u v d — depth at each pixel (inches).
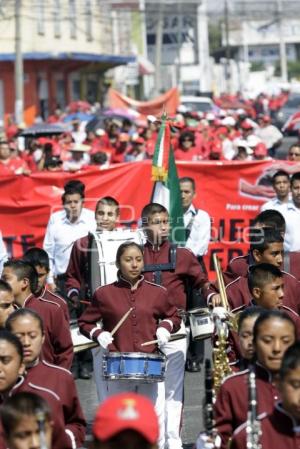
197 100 2066.9
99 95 2573.8
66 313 397.7
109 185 714.8
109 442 211.3
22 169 826.8
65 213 590.2
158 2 2773.1
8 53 2038.6
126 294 407.2
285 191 607.8
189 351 571.2
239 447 270.8
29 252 422.6
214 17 3627.0
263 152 1019.9
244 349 317.7
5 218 728.3
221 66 3932.1
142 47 2847.0
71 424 316.8
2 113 2081.7
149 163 713.6
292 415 263.4
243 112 1872.5
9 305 354.6
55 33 2274.9
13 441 251.1
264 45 4503.0
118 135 1136.8
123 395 215.2
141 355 386.3
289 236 605.0
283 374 259.9
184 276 452.1
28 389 303.7
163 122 559.5
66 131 1197.7
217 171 735.7
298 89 2864.2
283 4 3265.3
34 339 316.8
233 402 293.0
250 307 360.8
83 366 574.9
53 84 2252.7
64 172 724.7
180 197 559.5
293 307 406.9
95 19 2496.3
